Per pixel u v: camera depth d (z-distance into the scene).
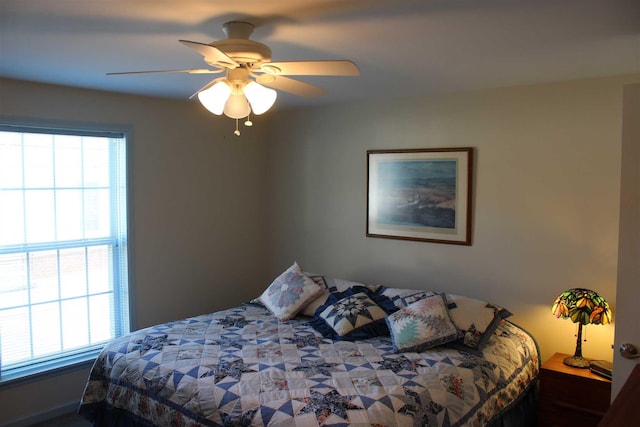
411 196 3.80
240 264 4.58
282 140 4.59
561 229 3.18
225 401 2.26
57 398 3.45
